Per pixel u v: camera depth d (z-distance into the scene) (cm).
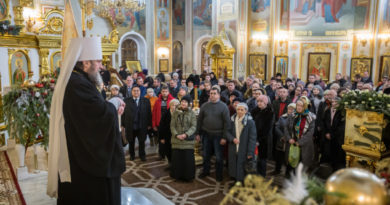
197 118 597
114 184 249
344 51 1585
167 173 585
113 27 1319
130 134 642
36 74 902
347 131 440
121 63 2091
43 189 423
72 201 241
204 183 539
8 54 805
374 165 413
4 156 573
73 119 225
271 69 1634
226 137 517
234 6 1608
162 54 2155
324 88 1110
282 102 685
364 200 101
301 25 1633
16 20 826
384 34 1477
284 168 612
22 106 459
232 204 450
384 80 1062
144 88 930
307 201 124
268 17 1606
